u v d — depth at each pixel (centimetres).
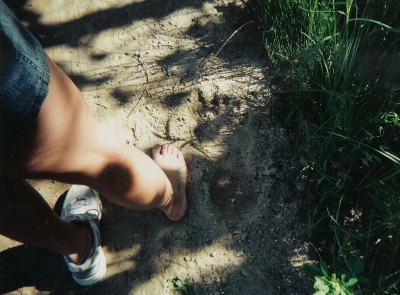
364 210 191
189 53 231
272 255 190
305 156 202
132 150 140
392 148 193
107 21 246
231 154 210
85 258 185
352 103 185
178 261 196
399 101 187
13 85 94
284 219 195
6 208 133
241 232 196
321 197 194
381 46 199
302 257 188
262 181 203
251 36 229
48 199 216
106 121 224
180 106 222
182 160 206
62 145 110
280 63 219
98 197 211
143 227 204
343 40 185
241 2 237
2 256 207
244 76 221
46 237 155
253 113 214
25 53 96
